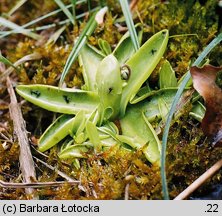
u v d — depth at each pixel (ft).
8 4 1.42
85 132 1.12
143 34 1.25
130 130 1.12
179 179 1.07
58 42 1.32
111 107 1.11
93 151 1.11
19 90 1.16
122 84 1.11
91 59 1.19
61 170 1.11
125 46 1.18
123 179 1.05
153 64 1.10
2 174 1.12
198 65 1.10
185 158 1.06
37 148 1.14
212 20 1.25
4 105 1.23
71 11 1.36
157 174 1.04
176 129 1.11
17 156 1.13
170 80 1.13
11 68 1.26
